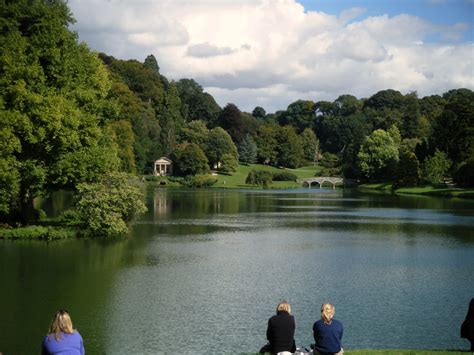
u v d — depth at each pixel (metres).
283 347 16.77
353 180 182.88
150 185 166.00
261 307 28.23
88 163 49.09
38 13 46.34
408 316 26.98
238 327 25.09
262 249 45.78
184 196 119.62
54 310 26.75
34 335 23.20
